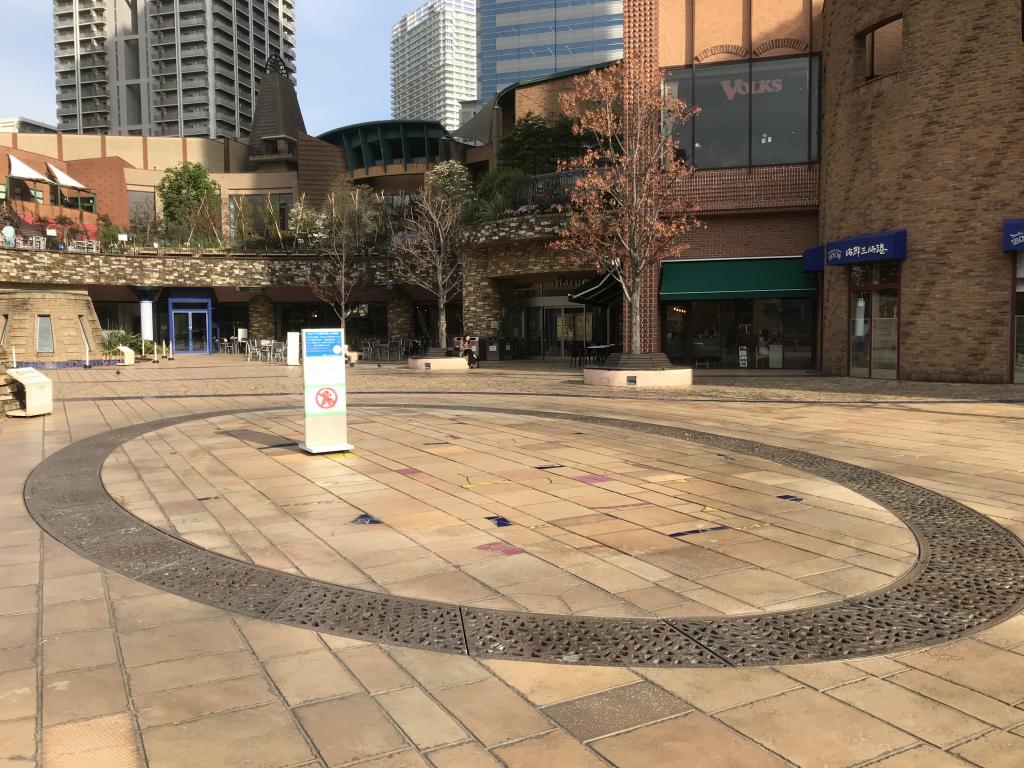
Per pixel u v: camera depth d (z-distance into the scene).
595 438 11.02
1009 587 4.79
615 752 2.92
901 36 19.88
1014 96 17.56
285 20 186.75
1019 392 16.44
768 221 24.52
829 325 22.39
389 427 12.26
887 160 19.77
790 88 23.80
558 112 39.22
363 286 41.72
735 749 2.94
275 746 2.97
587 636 4.06
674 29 24.61
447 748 2.96
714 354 25.72
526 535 6.04
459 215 34.09
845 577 5.00
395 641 4.00
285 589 4.82
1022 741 2.99
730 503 7.07
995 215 17.98
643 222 19.78
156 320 44.16
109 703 3.32
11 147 66.88
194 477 8.37
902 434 11.14
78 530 6.22
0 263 33.88
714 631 4.12
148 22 158.50
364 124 61.94
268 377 24.70
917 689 3.44
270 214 47.88
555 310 33.84
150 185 70.56
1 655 3.83
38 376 14.16
